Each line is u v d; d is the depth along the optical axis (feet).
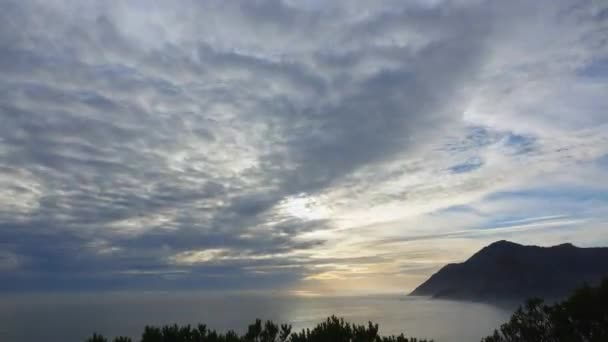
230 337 36.37
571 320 44.21
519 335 48.34
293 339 36.42
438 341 189.16
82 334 238.07
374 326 36.19
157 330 36.29
